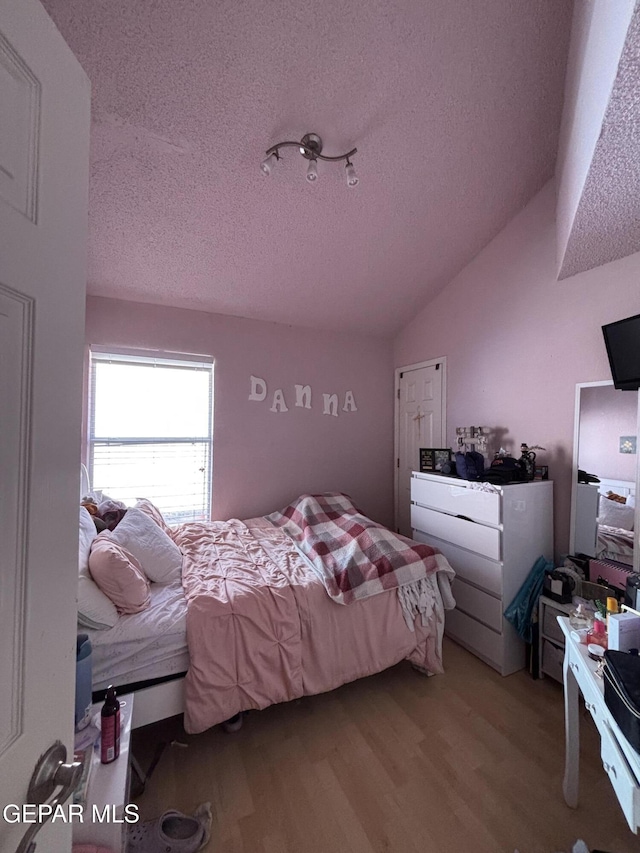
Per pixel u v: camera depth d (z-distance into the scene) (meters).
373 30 1.35
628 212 1.40
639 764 0.72
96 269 2.35
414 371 3.45
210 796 1.28
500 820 1.20
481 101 1.66
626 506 1.81
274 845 1.13
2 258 0.41
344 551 2.06
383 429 3.71
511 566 2.01
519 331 2.43
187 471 2.93
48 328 0.48
